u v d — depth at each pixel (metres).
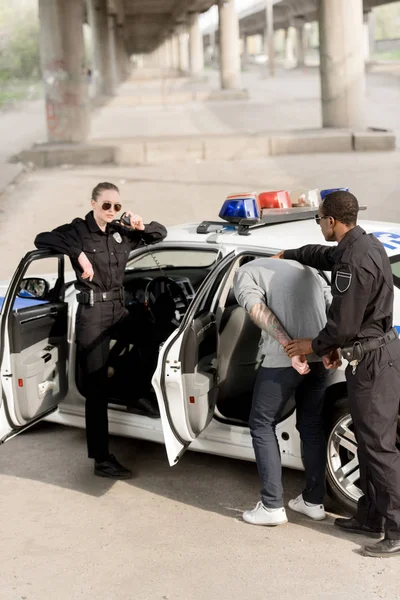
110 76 53.19
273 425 3.94
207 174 16.44
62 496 4.39
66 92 21.02
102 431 4.55
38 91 54.66
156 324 4.85
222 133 22.59
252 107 34.69
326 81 21.22
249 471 4.65
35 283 4.82
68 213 12.83
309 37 130.88
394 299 3.87
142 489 4.45
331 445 4.05
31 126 30.55
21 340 4.35
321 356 3.55
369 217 11.26
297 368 3.66
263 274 3.81
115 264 4.46
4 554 3.79
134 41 114.56
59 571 3.62
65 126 21.06
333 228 3.52
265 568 3.58
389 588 3.38
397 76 49.62
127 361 5.05
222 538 3.87
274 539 3.85
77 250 4.36
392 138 19.20
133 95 49.69
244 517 4.02
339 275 3.44
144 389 4.80
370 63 66.19
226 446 4.30
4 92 53.31
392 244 4.31
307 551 3.72
